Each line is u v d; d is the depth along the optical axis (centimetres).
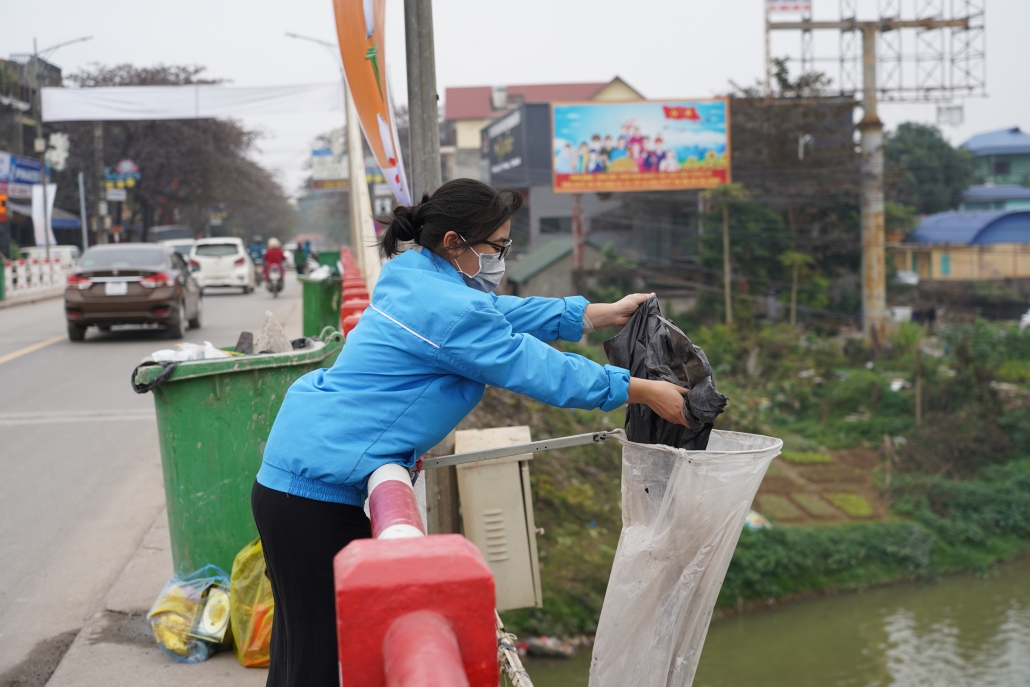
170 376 329
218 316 1725
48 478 630
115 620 362
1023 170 4594
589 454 1655
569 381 181
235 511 346
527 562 477
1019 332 2708
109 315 1291
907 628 1495
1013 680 1290
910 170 4103
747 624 1519
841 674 1325
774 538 1703
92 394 949
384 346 182
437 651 94
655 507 190
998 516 1906
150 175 4491
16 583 429
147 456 689
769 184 3103
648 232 3475
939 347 2794
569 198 3588
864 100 2848
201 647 323
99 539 496
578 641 1232
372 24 400
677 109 3094
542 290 3278
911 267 3597
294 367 354
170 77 4419
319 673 192
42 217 3088
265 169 6128
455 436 493
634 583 192
